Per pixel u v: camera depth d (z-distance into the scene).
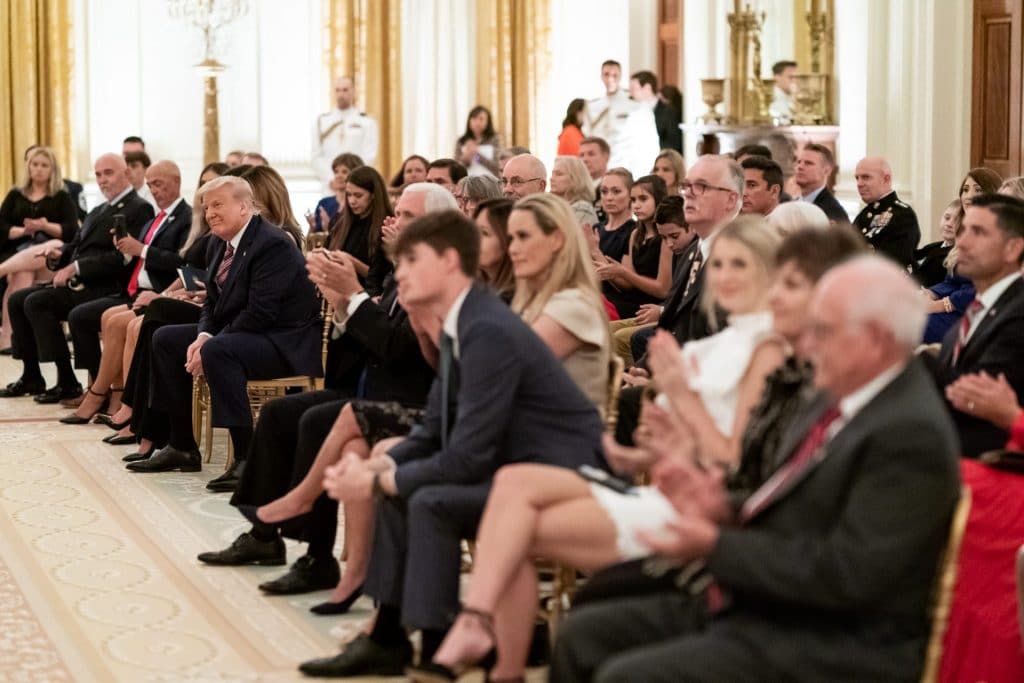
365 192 7.41
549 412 3.90
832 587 2.72
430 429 4.09
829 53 11.80
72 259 8.77
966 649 3.91
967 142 9.58
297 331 6.54
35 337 8.71
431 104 14.66
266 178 7.27
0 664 4.23
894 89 9.77
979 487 3.94
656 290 6.93
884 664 2.77
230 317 6.56
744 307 3.61
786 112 12.28
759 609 2.87
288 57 14.16
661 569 3.26
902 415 2.74
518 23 14.65
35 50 13.32
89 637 4.48
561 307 4.29
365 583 4.08
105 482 6.57
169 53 13.85
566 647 3.11
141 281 8.01
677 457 2.96
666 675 2.82
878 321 2.73
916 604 2.79
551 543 3.45
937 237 9.66
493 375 3.83
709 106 12.32
